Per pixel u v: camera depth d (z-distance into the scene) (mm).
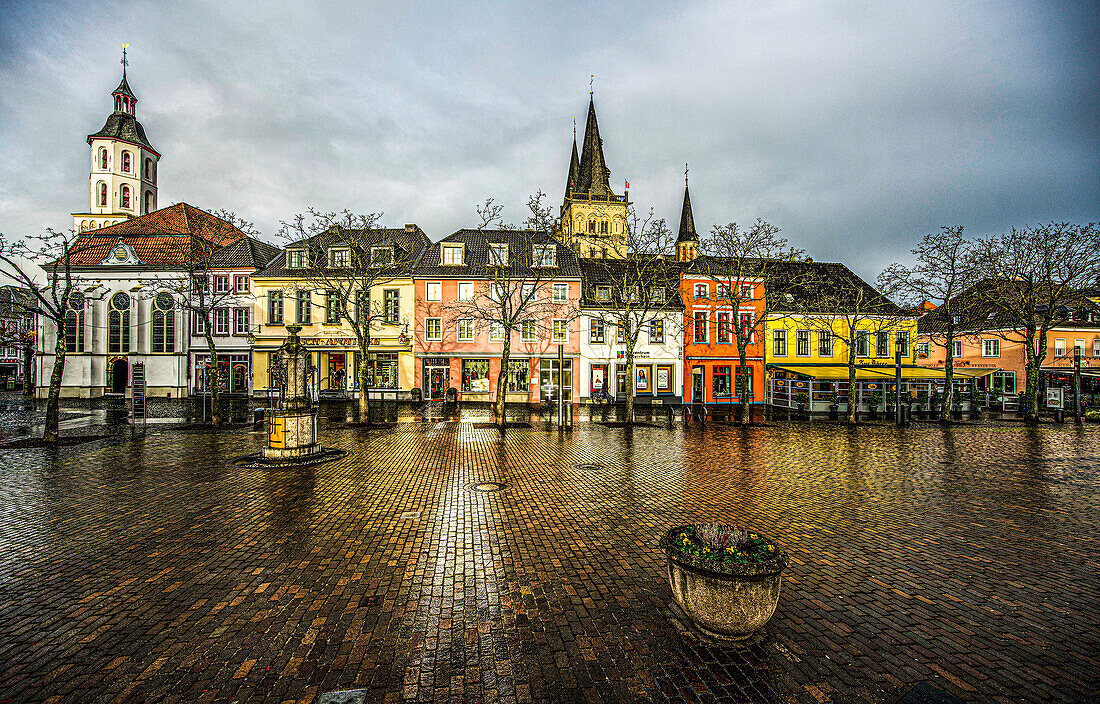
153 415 26203
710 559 4703
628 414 24125
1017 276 27938
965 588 6203
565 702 3986
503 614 5445
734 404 37375
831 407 30703
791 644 4855
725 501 10352
